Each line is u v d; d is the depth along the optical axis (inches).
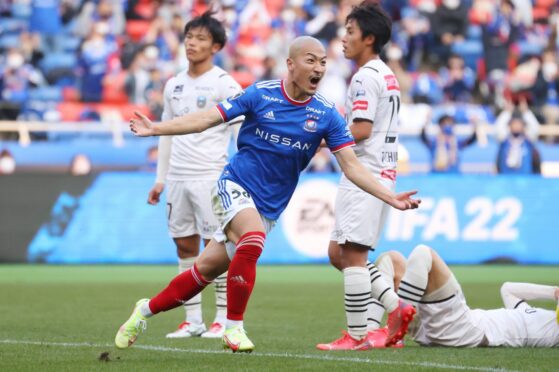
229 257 831.1
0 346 909.8
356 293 912.3
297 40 815.7
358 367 751.1
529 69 3002.0
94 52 2844.5
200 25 1114.1
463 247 2274.9
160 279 1900.8
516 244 2292.1
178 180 1127.0
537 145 2623.0
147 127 789.2
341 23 3011.8
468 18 3105.3
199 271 831.1
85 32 3031.5
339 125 836.6
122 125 2583.7
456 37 3085.6
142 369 738.8
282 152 821.9
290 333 1074.1
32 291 1636.3
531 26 3139.8
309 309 1368.1
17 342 949.2
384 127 943.0
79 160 2512.3
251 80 2861.7
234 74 2869.1
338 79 2805.1
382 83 933.8
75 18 3046.3
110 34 2970.0
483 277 1973.4
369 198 920.9
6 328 1099.9
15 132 2593.5
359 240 917.8
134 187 2251.5
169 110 1152.8
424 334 922.1
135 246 2239.2
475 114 2755.9
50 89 2847.0
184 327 1072.8
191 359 805.2
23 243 2212.1
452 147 2519.7
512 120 2504.9
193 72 1131.9
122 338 846.5
